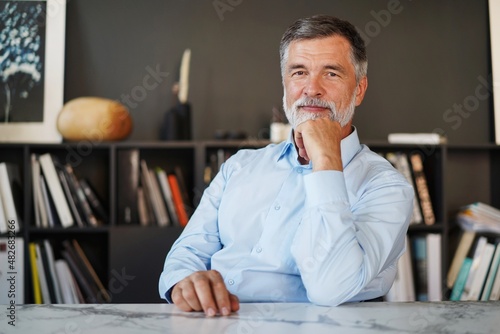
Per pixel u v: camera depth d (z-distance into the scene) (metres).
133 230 2.99
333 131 1.41
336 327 0.98
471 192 3.44
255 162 1.77
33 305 1.17
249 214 1.68
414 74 3.40
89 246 3.26
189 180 3.32
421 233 3.16
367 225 1.45
